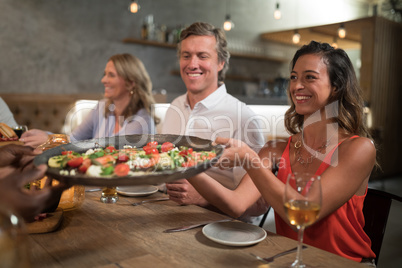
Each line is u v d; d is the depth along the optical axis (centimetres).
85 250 90
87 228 105
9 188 75
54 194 82
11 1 395
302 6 695
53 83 429
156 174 85
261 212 158
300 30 503
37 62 417
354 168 116
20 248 57
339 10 761
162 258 86
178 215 117
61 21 428
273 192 111
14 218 59
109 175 87
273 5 649
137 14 485
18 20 401
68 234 100
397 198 126
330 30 495
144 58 495
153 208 125
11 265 56
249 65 622
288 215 86
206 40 187
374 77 479
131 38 471
